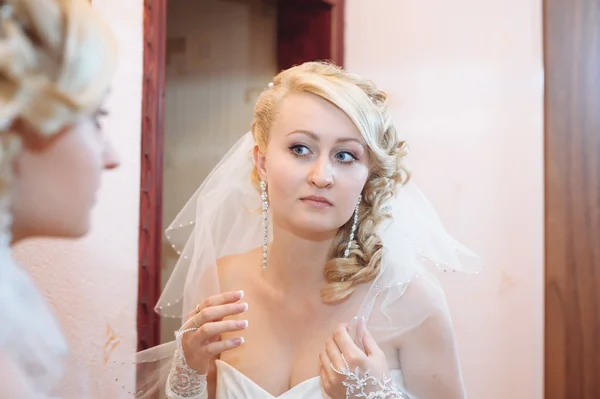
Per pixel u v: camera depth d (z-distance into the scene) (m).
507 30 1.94
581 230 1.82
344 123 1.15
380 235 1.29
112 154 0.88
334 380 1.13
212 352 1.17
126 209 1.49
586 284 1.82
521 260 1.94
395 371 1.25
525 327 1.93
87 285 1.42
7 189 0.71
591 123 1.82
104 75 0.74
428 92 2.02
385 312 1.25
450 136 2.00
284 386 1.25
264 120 1.23
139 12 1.51
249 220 1.40
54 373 0.70
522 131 1.93
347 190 1.16
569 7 1.83
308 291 1.29
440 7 2.00
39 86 0.70
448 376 1.25
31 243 1.35
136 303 1.51
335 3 2.01
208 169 2.17
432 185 2.02
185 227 1.53
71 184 0.78
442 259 1.33
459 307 1.99
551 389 1.85
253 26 2.13
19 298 0.68
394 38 2.05
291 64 2.08
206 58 2.17
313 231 1.18
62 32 0.72
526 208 1.93
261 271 1.35
